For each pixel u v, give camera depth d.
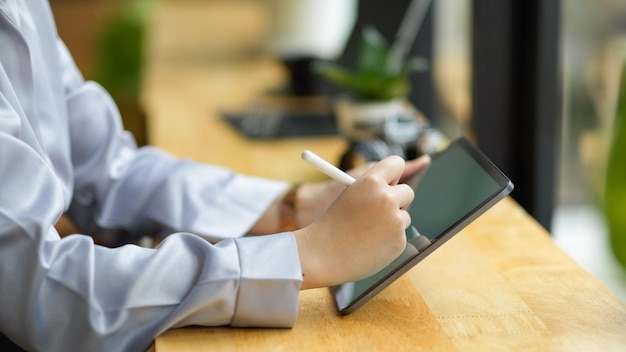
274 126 2.42
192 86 3.03
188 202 1.52
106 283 1.13
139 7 3.50
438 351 1.11
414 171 1.44
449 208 1.23
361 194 1.17
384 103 2.16
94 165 1.59
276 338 1.15
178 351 1.11
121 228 1.56
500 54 2.41
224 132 2.39
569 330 1.16
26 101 1.32
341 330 1.16
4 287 1.12
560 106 2.43
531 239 1.49
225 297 1.14
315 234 1.18
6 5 1.31
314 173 2.01
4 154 1.15
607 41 2.54
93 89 1.63
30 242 1.12
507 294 1.27
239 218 1.51
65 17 4.87
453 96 3.65
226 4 5.08
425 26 2.91
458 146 1.39
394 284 1.31
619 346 1.11
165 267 1.15
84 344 1.12
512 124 2.46
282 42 3.34
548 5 2.32
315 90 2.90
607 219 2.08
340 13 3.28
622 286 3.07
